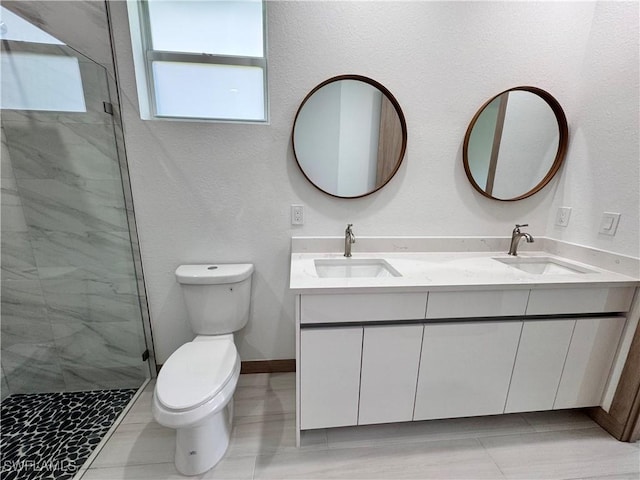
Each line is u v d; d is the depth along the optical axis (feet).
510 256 5.41
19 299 5.04
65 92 4.41
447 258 5.21
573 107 5.13
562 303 4.16
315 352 3.94
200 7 4.83
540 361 4.37
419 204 5.41
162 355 5.77
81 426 4.69
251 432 4.59
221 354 4.38
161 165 4.83
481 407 4.49
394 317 3.96
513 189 5.46
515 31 4.82
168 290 5.42
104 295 5.27
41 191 4.71
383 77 4.82
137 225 5.05
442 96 4.97
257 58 4.96
